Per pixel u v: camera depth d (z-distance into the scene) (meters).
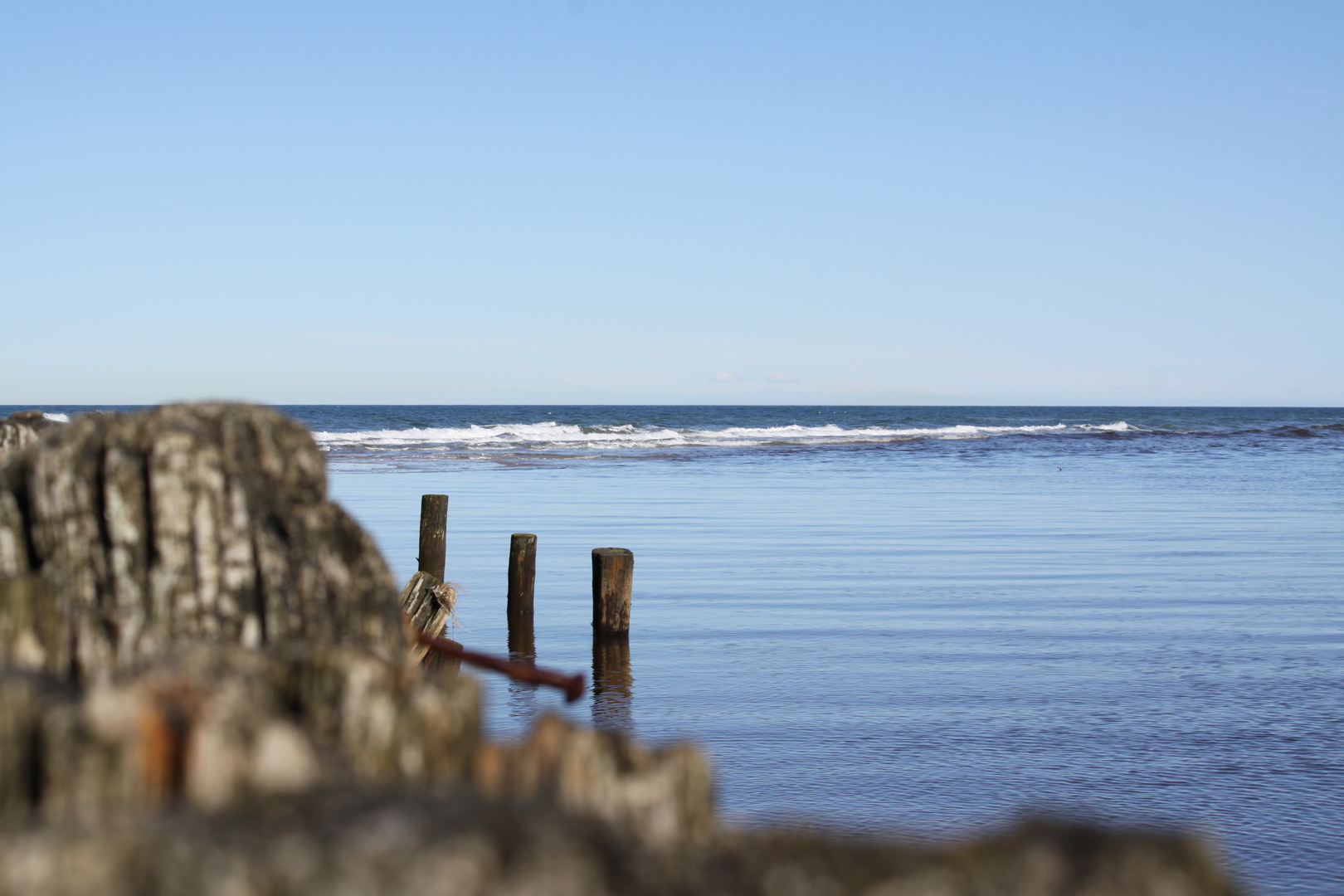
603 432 67.12
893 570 15.97
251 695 2.25
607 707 8.87
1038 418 113.50
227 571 2.91
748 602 13.45
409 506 24.89
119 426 3.03
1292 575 15.54
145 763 2.04
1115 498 28.27
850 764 7.43
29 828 1.87
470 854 1.76
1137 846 1.90
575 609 13.52
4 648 2.57
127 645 2.74
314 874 1.73
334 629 3.10
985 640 11.29
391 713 2.31
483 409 157.88
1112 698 9.09
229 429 3.15
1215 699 9.06
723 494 29.03
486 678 9.81
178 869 1.75
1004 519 23.02
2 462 3.45
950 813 6.53
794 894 1.89
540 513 24.20
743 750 7.74
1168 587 14.49
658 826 2.25
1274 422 104.00
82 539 2.90
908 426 86.56
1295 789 6.97
